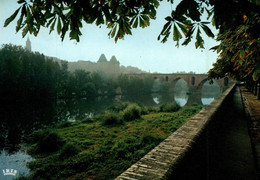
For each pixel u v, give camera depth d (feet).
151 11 4.32
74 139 32.99
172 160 4.62
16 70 120.37
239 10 3.09
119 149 25.73
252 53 6.86
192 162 5.98
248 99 32.94
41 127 52.31
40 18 3.89
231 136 16.22
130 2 4.05
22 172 21.42
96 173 20.26
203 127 8.42
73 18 3.73
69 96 173.47
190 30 3.99
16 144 33.27
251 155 12.26
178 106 67.31
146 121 45.78
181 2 3.31
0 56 120.26
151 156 4.92
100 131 38.17
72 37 3.91
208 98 220.43
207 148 9.30
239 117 24.11
